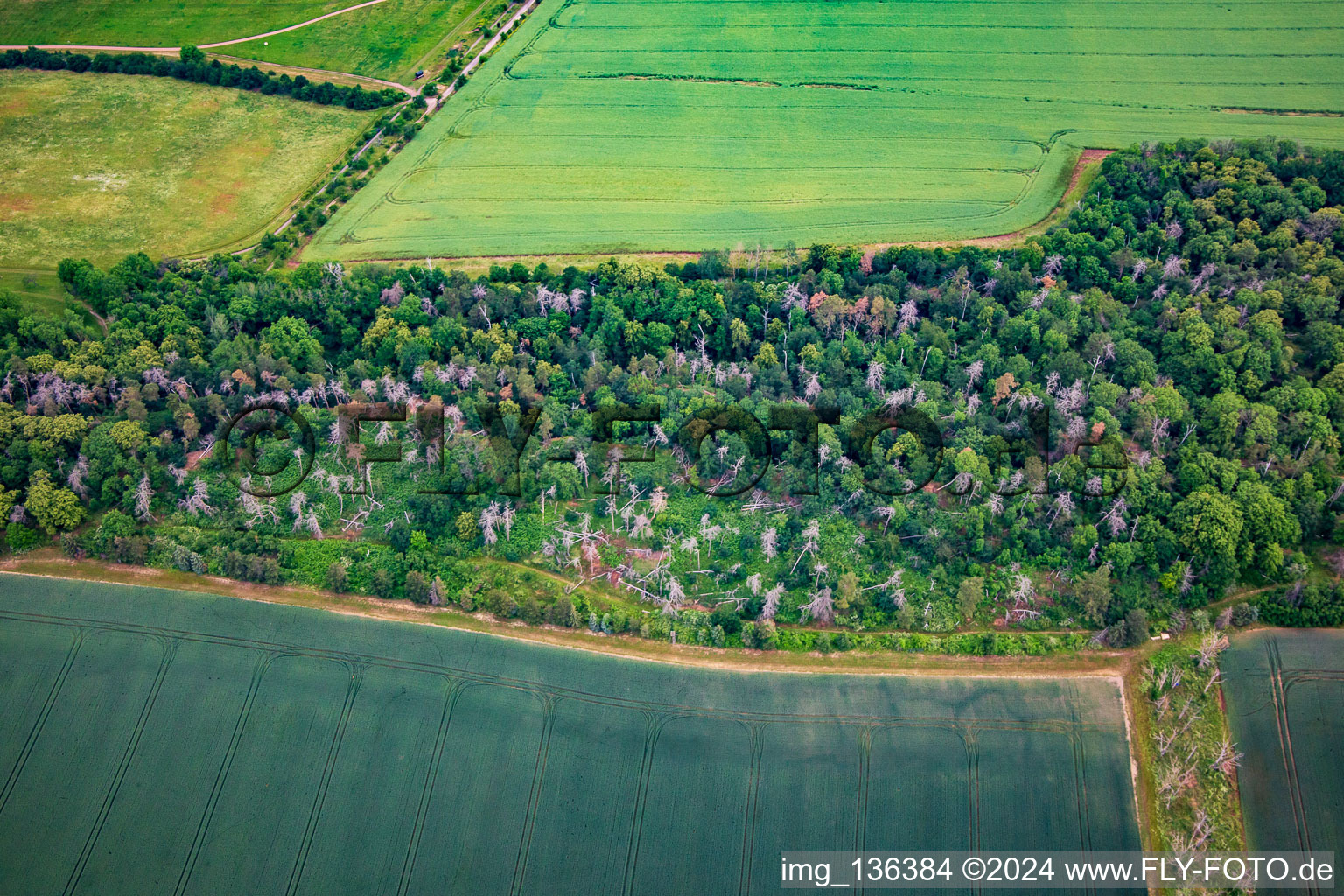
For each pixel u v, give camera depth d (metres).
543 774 185.75
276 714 192.25
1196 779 181.88
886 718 189.00
